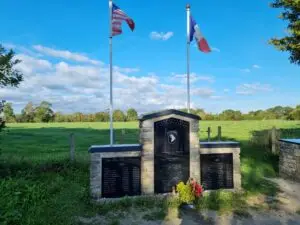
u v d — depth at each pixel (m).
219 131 19.33
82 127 40.06
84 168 13.05
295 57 15.31
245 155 17.80
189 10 11.61
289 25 14.73
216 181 10.65
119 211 8.67
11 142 22.08
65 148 19.02
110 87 10.41
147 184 9.82
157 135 10.01
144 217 8.23
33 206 8.55
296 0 13.40
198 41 11.58
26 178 11.47
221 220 8.13
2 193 9.05
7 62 11.07
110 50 10.51
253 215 8.58
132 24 10.93
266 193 10.74
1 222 7.29
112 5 10.69
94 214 8.41
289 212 8.88
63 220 7.81
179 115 10.15
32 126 43.28
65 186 10.73
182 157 10.22
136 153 9.84
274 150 17.58
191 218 8.24
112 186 9.58
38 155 15.47
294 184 12.14
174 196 9.66
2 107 11.66
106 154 9.55
